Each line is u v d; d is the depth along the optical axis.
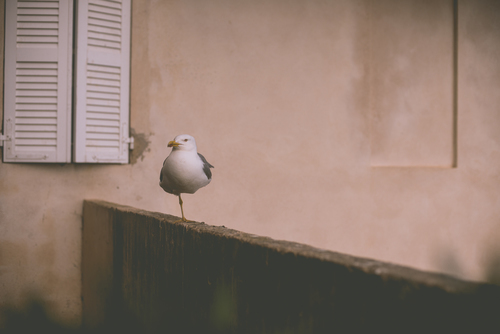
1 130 4.32
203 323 2.15
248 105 5.21
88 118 4.47
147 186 4.81
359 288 1.33
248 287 1.83
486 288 1.10
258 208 5.23
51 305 4.47
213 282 2.08
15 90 4.33
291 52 5.41
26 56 4.34
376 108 5.86
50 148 4.39
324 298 1.45
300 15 5.46
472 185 6.24
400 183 5.85
